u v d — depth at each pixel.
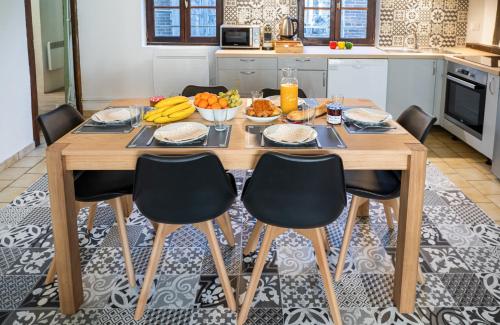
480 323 2.51
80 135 2.67
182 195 2.38
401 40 6.36
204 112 2.92
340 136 2.64
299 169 2.26
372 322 2.52
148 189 2.38
